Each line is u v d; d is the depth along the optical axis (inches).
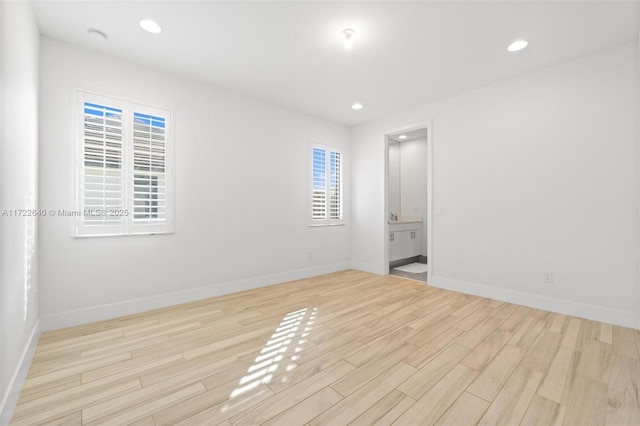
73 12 83.7
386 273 182.2
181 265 124.4
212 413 56.3
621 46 100.0
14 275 63.6
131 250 111.3
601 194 104.1
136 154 112.6
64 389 63.7
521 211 123.0
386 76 124.3
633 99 98.0
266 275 154.9
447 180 147.6
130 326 99.0
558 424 53.1
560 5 80.5
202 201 130.7
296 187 169.5
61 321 96.7
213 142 134.3
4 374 57.0
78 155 99.7
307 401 59.8
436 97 147.5
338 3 80.7
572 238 110.3
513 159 125.0
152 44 100.7
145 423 53.6
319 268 181.5
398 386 65.0
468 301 127.4
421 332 94.4
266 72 121.3
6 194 57.2
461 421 54.0
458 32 93.4
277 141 159.8
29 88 77.4
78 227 99.9
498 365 73.8
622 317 99.5
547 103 115.9
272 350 82.3
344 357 78.2
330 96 147.3
